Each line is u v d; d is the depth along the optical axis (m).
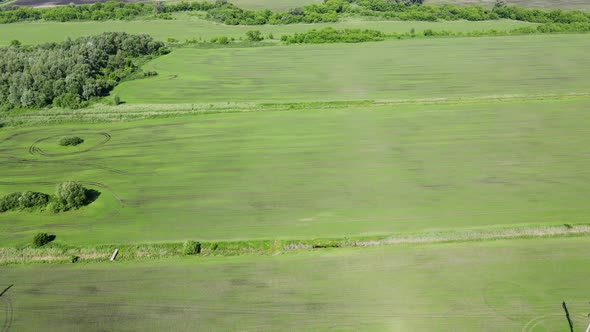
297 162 55.19
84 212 47.44
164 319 34.78
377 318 34.16
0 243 43.31
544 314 33.91
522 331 32.69
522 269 38.00
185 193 50.09
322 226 44.19
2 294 37.62
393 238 42.00
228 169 54.28
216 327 33.97
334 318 34.31
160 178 53.00
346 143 59.00
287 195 49.16
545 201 46.44
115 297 36.91
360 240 42.03
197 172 53.94
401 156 55.72
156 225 45.22
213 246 41.84
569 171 51.50
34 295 37.44
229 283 37.88
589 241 40.69
